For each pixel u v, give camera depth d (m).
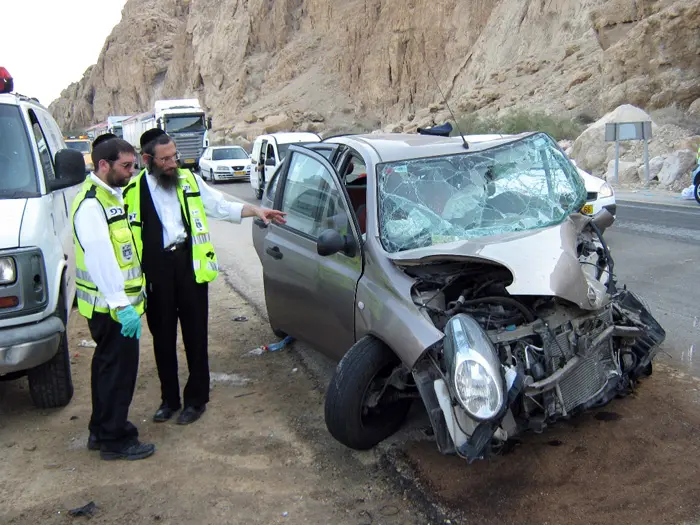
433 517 3.59
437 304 4.07
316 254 4.95
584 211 9.39
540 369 3.75
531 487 3.78
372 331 4.15
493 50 44.94
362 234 4.53
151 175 4.62
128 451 4.38
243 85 76.56
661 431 4.26
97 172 4.18
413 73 53.84
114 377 4.32
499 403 3.43
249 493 3.93
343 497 3.85
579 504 3.60
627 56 27.47
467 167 4.89
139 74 122.69
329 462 4.24
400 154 4.87
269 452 4.41
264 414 4.99
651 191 17.23
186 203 4.67
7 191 5.12
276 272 5.57
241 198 20.20
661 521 3.41
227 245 12.30
